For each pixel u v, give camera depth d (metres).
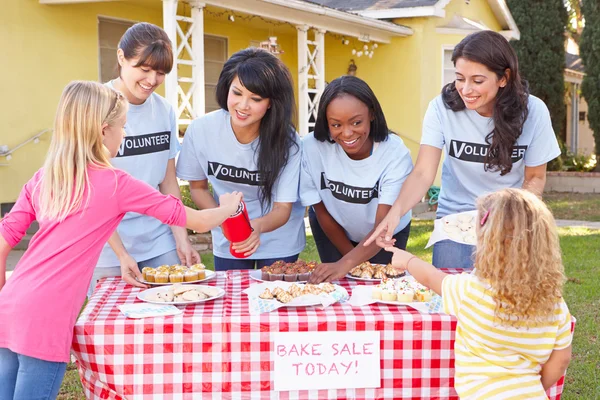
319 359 2.50
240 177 3.34
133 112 3.17
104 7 8.40
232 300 2.75
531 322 2.18
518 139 3.18
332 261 3.75
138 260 3.33
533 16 14.07
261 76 2.96
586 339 4.67
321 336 2.49
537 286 2.15
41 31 7.74
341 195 3.34
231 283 3.06
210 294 2.77
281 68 3.07
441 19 11.89
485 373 2.23
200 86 7.81
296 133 3.27
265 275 3.07
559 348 2.24
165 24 7.29
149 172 3.26
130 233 3.28
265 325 2.48
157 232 3.38
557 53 14.30
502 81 3.00
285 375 2.49
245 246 2.84
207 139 3.32
